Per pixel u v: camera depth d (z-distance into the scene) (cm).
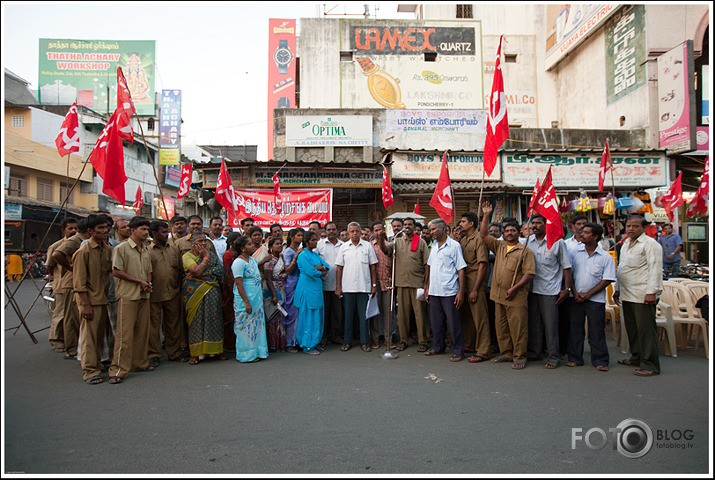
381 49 1772
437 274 617
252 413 407
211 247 620
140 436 359
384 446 341
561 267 581
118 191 572
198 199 2917
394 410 415
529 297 607
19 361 591
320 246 724
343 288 675
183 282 623
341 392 466
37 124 2206
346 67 1764
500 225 732
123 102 603
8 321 887
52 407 423
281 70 1948
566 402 438
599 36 1794
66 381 504
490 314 671
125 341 509
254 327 599
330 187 1290
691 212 1204
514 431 369
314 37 1767
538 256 580
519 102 2108
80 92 2758
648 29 1545
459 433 365
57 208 2091
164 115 2884
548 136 1500
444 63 1772
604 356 562
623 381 508
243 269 594
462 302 604
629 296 550
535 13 2184
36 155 2122
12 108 2153
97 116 2523
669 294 704
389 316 654
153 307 590
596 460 319
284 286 668
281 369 557
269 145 1859
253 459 320
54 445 343
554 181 1404
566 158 1408
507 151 1392
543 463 315
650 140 1516
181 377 521
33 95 2803
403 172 1395
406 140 1473
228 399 444
